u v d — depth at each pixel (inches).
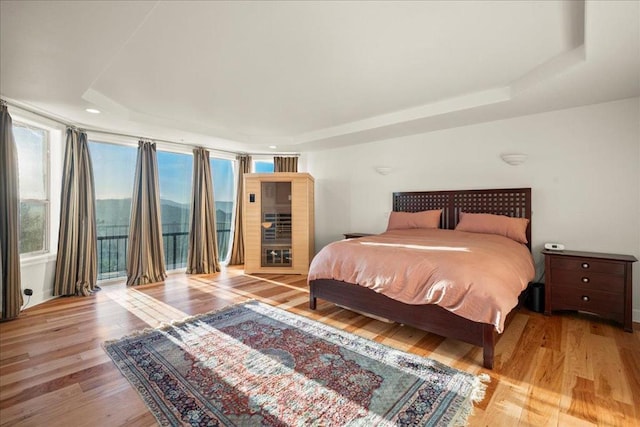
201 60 100.4
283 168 246.7
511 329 111.4
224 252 253.0
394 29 83.9
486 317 82.3
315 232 239.3
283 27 82.0
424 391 73.4
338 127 187.6
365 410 66.7
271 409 67.2
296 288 170.7
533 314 127.9
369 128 172.1
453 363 87.3
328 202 232.2
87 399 71.0
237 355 91.6
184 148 214.4
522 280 102.5
